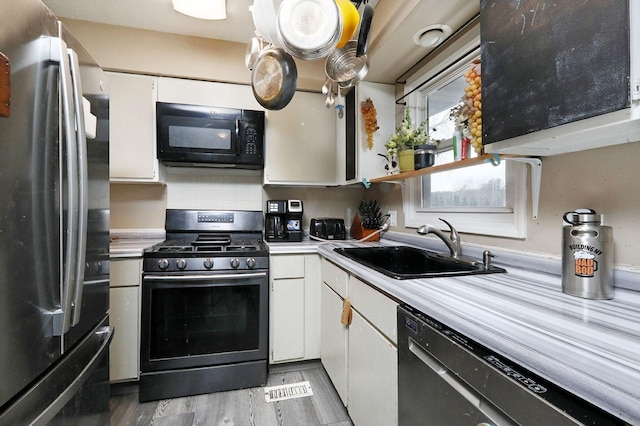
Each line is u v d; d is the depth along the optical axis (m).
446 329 0.76
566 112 0.68
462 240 1.58
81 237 0.92
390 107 2.15
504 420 0.57
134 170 2.01
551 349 0.53
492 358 0.62
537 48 0.75
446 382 0.73
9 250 0.72
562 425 0.46
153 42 2.01
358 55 1.21
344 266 1.45
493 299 0.83
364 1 1.25
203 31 2.02
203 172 2.40
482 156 1.11
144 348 1.72
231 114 2.06
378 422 1.12
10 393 0.72
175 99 2.06
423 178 2.04
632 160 0.88
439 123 1.88
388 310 1.05
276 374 2.02
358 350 1.33
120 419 1.57
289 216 2.33
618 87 0.58
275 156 2.22
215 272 1.81
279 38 1.07
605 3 0.60
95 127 1.11
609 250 0.83
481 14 0.94
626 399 0.40
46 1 1.74
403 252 1.88
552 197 1.12
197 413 1.63
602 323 0.65
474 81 1.17
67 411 0.98
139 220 2.29
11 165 0.73
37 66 0.81
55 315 0.87
